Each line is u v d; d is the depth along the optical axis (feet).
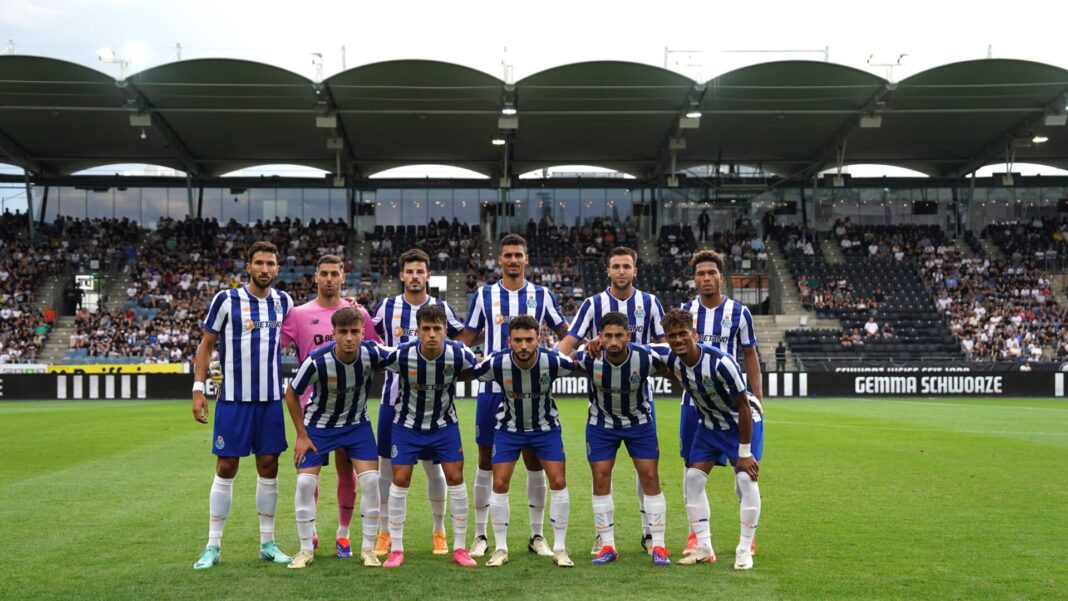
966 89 88.69
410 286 23.26
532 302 22.95
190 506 25.38
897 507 25.03
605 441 19.52
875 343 97.30
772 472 31.99
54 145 108.88
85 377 84.12
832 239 119.96
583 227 122.31
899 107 94.63
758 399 20.93
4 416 59.67
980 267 112.98
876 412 63.36
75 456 36.73
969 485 29.01
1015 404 73.56
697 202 120.37
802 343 98.32
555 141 108.47
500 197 122.52
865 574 17.53
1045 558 18.81
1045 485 28.99
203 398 19.70
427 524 23.35
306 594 16.22
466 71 83.30
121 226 118.42
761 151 113.09
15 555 19.36
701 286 21.65
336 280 21.98
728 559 19.07
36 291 107.04
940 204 122.01
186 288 108.68
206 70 82.23
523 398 19.26
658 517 18.99
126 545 20.43
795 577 17.34
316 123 93.56
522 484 29.53
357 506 25.79
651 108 94.84
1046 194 121.19
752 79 85.56
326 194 121.49
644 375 19.07
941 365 89.10
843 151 102.94
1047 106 92.58
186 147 109.29
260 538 20.01
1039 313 103.30
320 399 19.24
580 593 16.25
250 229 119.65
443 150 112.57
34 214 118.52
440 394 19.30
